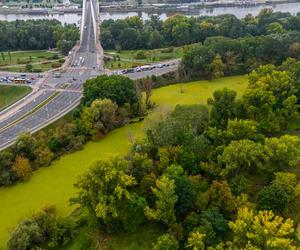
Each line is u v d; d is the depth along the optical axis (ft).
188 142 488.44
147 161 445.37
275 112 581.94
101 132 620.90
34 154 549.54
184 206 406.21
